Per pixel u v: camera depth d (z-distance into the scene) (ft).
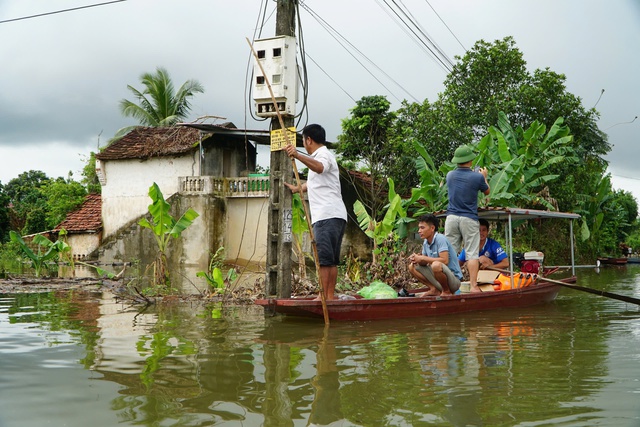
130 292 30.37
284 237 22.44
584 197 73.97
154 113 90.43
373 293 23.50
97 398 11.03
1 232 89.40
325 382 12.14
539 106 62.69
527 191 55.26
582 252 74.02
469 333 18.24
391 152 66.64
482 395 11.25
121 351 15.08
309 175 21.36
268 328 18.85
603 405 10.66
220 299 27.12
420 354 14.93
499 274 26.48
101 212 72.54
